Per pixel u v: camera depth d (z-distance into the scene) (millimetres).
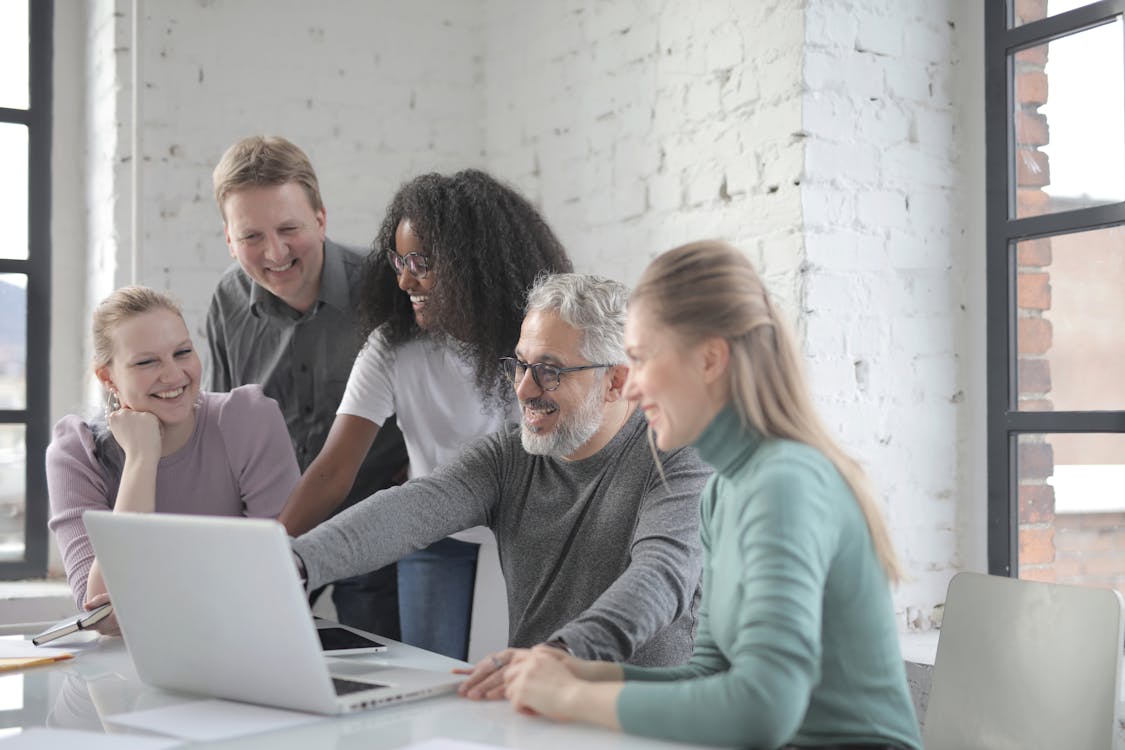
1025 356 2447
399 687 1414
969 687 1682
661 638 1688
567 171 3211
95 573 1960
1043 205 2404
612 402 1750
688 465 1682
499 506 1875
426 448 2312
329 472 2279
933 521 2531
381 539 1714
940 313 2557
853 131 2482
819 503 1237
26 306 3297
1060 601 1597
